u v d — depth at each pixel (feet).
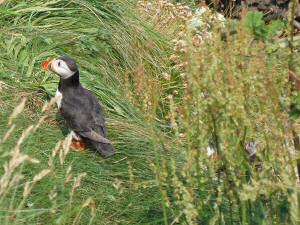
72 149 40.52
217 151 28.12
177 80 51.60
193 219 29.55
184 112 28.53
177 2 65.10
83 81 46.80
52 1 52.06
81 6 52.47
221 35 28.25
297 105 27.32
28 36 48.88
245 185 26.66
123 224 36.19
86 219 35.19
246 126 27.48
